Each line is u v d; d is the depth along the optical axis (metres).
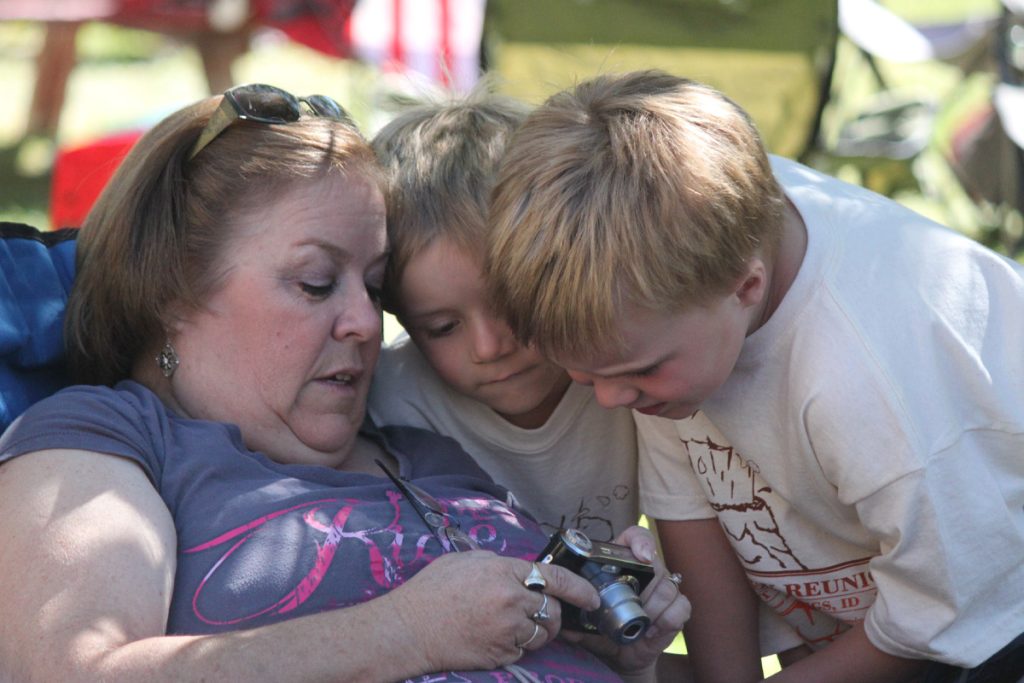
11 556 1.93
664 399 2.11
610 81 2.21
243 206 2.25
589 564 2.10
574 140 2.06
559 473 2.67
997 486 2.22
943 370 2.19
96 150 4.89
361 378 2.39
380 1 7.15
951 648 2.24
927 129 5.78
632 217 1.96
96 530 1.95
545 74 5.35
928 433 2.14
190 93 9.54
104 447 2.07
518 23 5.32
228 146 2.28
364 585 2.07
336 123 2.38
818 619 2.63
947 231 2.35
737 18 5.29
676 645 3.52
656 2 5.29
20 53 11.04
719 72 5.37
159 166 2.29
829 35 5.31
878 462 2.13
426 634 1.94
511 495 2.47
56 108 8.04
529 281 2.02
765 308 2.21
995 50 5.62
